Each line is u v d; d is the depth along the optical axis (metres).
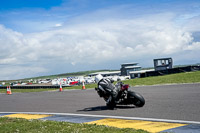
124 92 9.06
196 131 5.41
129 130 5.72
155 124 6.41
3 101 17.19
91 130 5.94
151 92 14.03
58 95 18.36
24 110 11.53
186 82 18.28
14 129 6.69
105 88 9.23
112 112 8.74
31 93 24.03
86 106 10.96
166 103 9.67
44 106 12.41
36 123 7.30
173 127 5.93
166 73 35.22
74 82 57.12
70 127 6.48
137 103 9.17
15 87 43.59
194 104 8.92
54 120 8.16
